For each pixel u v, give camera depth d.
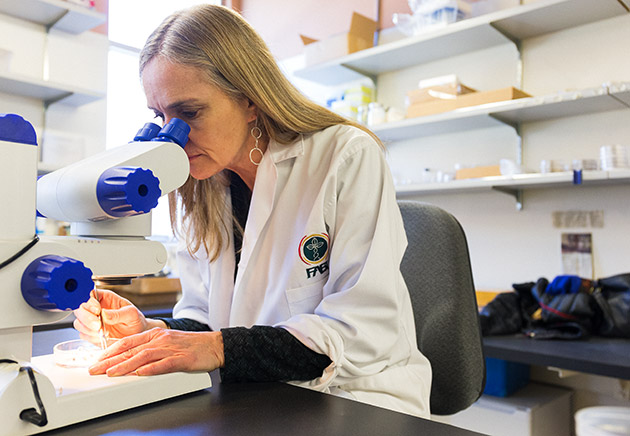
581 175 2.38
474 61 3.14
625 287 2.27
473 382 1.27
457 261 1.30
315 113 1.17
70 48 3.26
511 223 2.97
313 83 3.95
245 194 1.30
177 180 0.75
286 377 0.86
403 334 1.10
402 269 1.34
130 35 3.71
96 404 0.65
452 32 2.83
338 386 0.98
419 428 0.61
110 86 3.61
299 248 1.06
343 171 1.07
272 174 1.14
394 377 1.03
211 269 1.28
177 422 0.63
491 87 3.07
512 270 2.96
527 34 2.88
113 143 3.59
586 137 2.71
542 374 2.77
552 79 2.84
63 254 0.64
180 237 1.38
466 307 1.29
